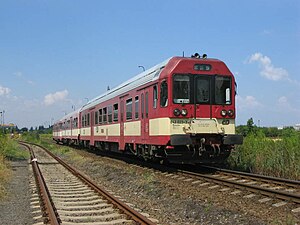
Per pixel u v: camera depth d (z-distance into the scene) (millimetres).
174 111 15031
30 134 94812
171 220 8922
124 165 20750
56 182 16125
